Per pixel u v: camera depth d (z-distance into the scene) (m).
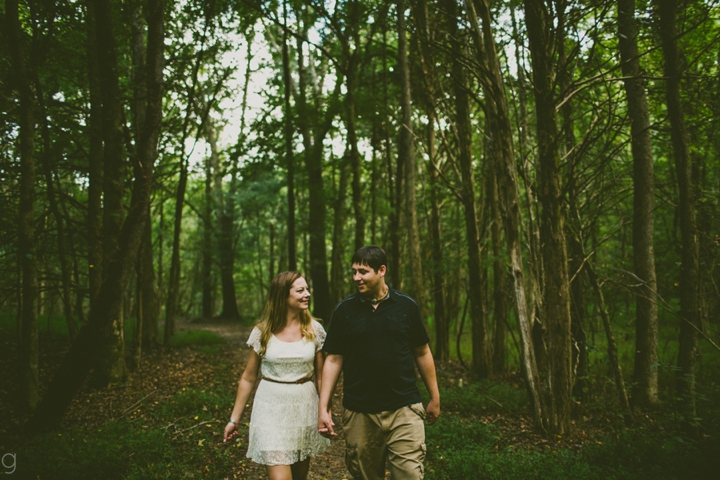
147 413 6.30
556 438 5.12
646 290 6.31
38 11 7.23
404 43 9.45
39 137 8.12
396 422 2.89
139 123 10.16
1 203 7.34
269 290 3.41
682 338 5.27
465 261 10.34
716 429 4.82
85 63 8.17
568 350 5.27
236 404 3.28
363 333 2.93
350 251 22.28
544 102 5.29
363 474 2.94
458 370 9.59
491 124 5.86
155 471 4.15
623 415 5.62
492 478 3.93
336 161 14.66
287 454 3.10
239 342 14.62
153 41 5.46
